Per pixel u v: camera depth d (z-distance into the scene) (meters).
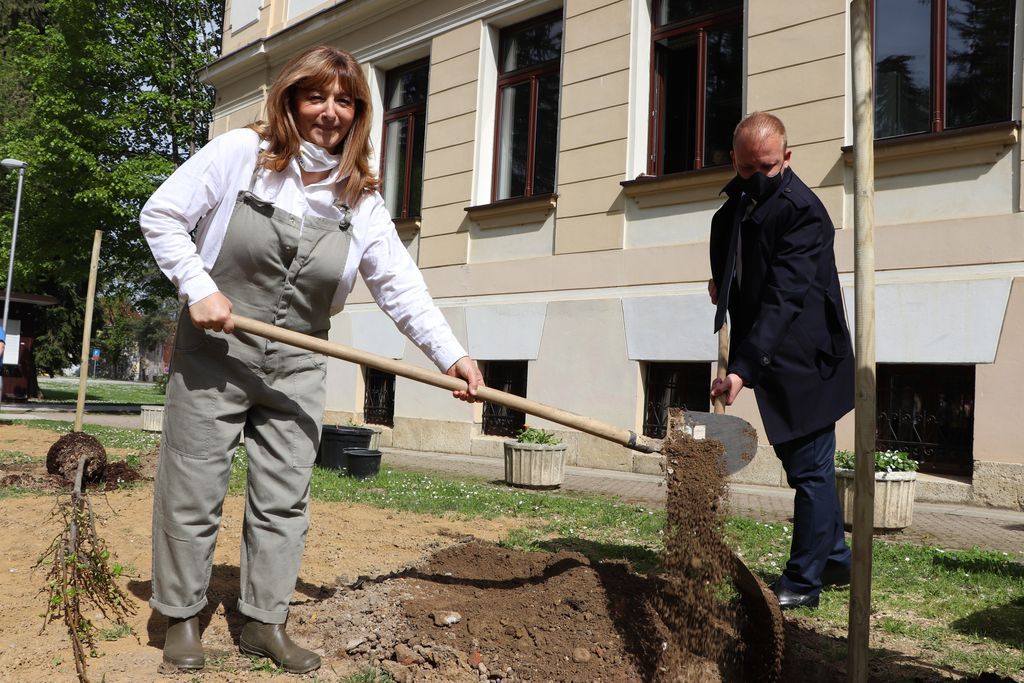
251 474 2.89
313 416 2.93
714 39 10.57
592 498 8.01
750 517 6.91
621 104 11.17
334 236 2.90
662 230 10.64
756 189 3.68
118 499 6.03
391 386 14.33
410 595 3.34
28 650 2.80
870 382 2.47
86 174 21.03
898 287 8.55
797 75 9.45
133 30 22.41
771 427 3.68
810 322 3.62
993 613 3.83
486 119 13.25
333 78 2.76
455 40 13.70
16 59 22.00
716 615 2.96
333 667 2.78
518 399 2.94
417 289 3.11
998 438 7.88
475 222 13.06
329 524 5.43
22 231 22.97
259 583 2.82
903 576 4.68
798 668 2.90
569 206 11.65
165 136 23.06
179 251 2.65
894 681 2.80
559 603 3.12
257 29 18.23
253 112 18.09
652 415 10.73
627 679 2.64
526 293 12.12
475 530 5.63
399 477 8.82
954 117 8.59
